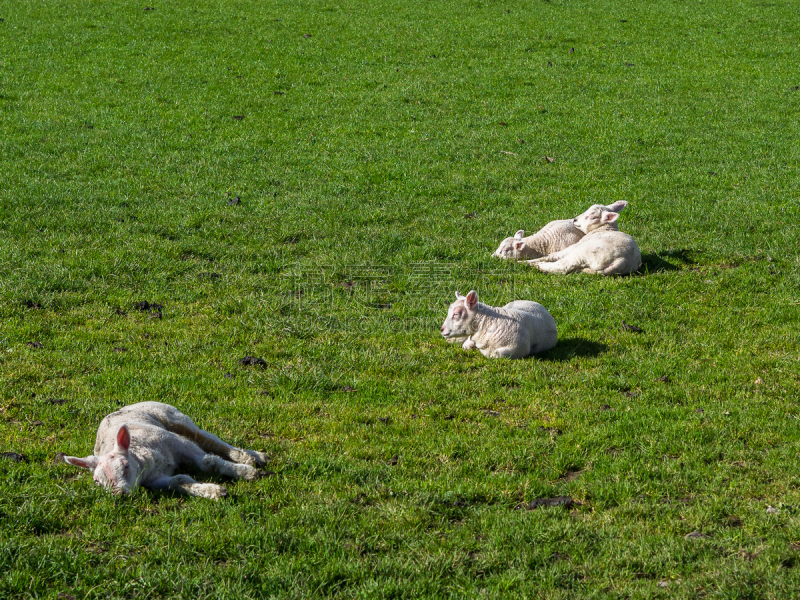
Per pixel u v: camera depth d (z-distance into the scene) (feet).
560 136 66.49
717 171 58.13
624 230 46.34
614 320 34.12
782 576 16.93
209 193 50.57
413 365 29.01
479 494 20.49
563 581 17.11
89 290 34.71
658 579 17.30
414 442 23.30
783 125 69.82
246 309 33.68
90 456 19.92
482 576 17.25
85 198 47.75
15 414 23.81
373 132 66.28
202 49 89.76
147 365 28.02
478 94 77.92
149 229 43.24
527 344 30.19
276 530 18.25
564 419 25.00
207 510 18.89
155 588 16.33
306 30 99.50
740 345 31.50
